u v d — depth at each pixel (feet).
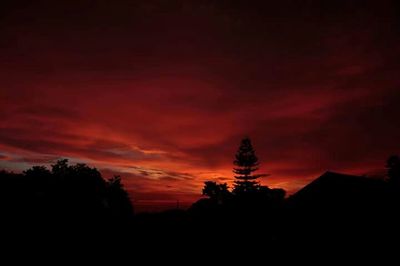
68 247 69.62
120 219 109.09
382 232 61.98
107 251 72.59
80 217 91.20
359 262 61.41
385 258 60.08
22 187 90.38
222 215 125.49
